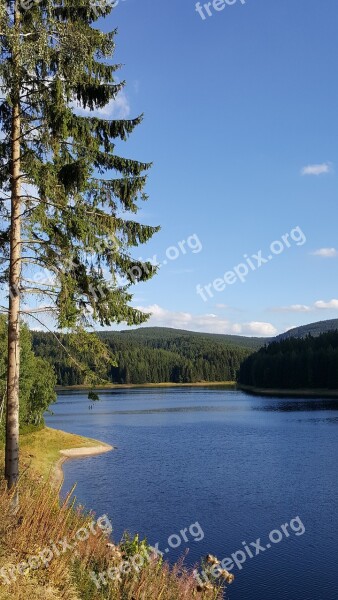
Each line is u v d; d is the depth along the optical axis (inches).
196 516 1076.5
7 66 464.8
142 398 5502.0
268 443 2096.5
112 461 1771.7
